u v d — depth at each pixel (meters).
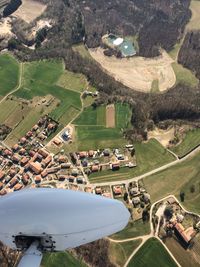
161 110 176.50
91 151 157.50
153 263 122.56
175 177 148.62
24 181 147.50
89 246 122.94
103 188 145.00
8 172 151.25
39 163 153.75
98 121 171.12
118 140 162.38
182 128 170.00
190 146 161.12
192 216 135.12
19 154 157.50
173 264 122.62
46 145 160.88
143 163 153.62
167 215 134.50
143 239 128.00
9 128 168.50
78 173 150.00
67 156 156.50
